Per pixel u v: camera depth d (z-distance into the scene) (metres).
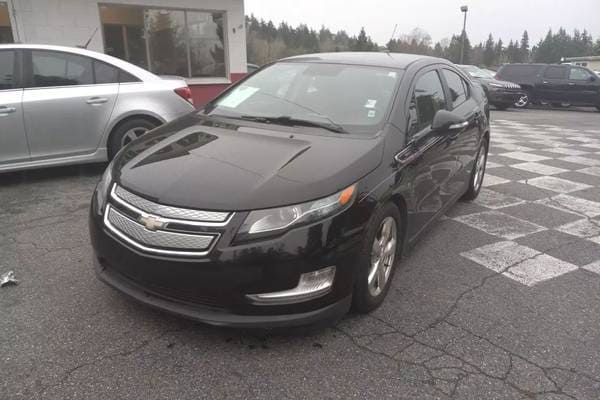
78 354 2.57
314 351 2.65
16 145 5.26
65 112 5.44
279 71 4.11
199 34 12.07
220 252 2.42
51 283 3.29
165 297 2.59
